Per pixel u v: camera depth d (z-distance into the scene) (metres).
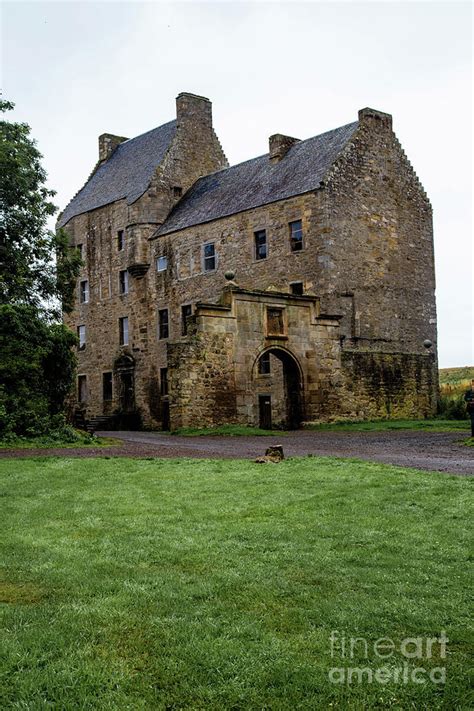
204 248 44.81
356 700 5.25
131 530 9.84
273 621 6.51
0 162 35.34
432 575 7.63
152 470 15.00
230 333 30.91
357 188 40.19
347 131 41.75
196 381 29.78
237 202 43.72
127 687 5.46
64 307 39.38
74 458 17.47
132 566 8.17
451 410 38.78
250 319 31.55
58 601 7.09
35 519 10.66
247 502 11.43
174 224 47.34
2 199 36.00
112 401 51.44
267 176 43.97
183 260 46.12
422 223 44.00
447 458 16.84
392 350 40.91
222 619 6.57
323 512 10.50
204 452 19.34
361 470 13.98
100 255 53.09
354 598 7.01
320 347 34.00
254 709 5.19
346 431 29.97
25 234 37.34
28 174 37.00
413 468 14.60
